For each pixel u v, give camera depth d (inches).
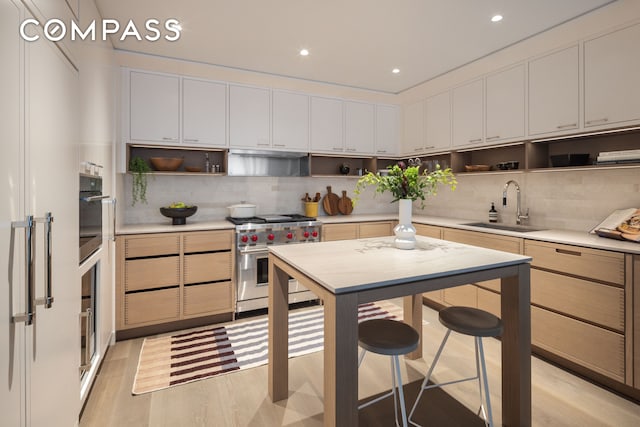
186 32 101.0
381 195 191.5
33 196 44.6
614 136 102.6
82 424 70.6
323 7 88.1
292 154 155.0
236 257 128.0
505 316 71.0
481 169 138.1
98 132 86.6
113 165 107.0
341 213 177.8
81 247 69.4
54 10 52.4
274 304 78.5
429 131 159.3
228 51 114.0
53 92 51.5
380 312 135.6
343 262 66.9
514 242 107.1
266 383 86.5
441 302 133.9
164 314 115.8
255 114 143.4
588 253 87.0
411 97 165.0
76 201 63.4
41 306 46.9
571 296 90.8
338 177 169.6
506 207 137.6
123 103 120.4
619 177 102.7
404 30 99.7
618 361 80.7
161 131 126.3
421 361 96.6
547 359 98.3
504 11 89.2
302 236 139.8
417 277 57.9
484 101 131.8
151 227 121.0
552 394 81.0
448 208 166.1
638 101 88.0
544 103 110.3
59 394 54.2
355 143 166.7
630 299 78.7
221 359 98.5
